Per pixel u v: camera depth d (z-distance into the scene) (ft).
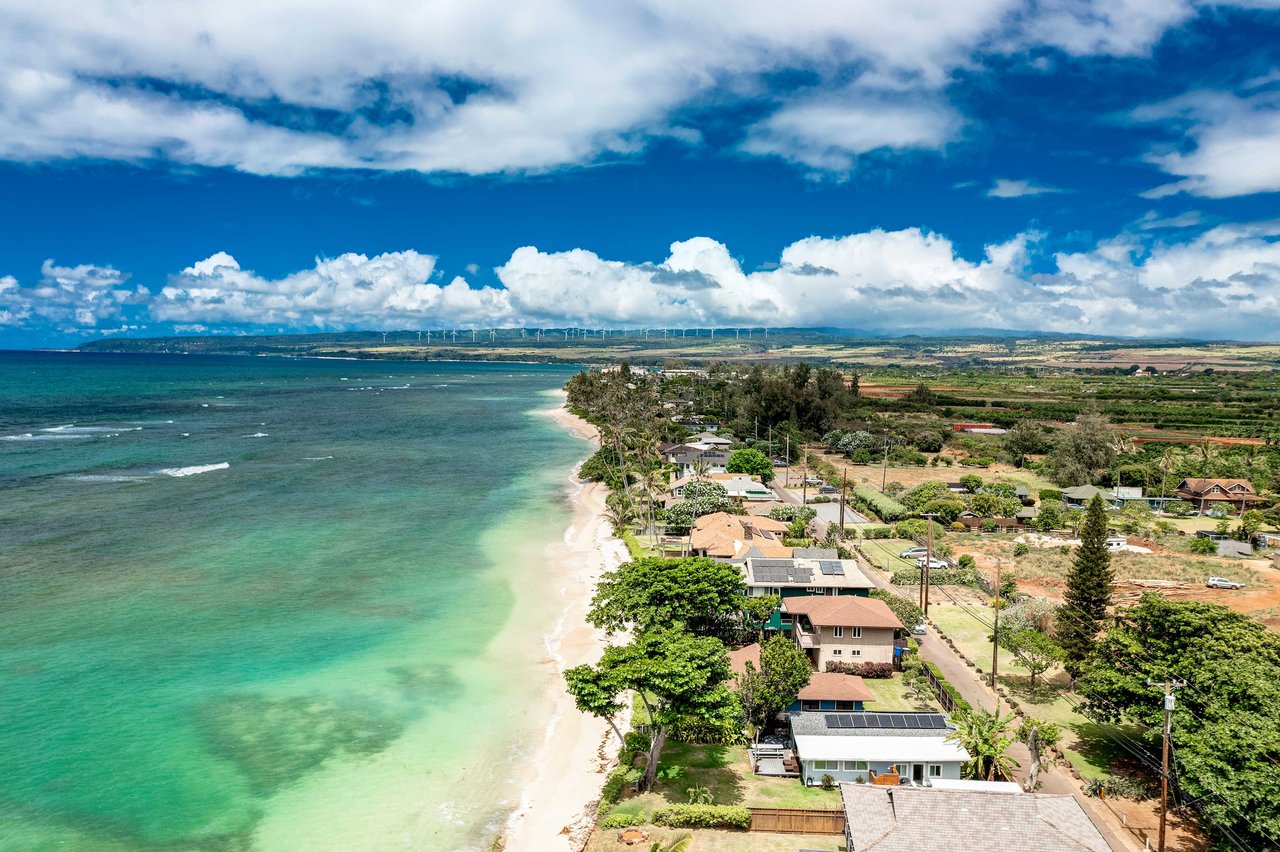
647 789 158.20
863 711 186.19
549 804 156.76
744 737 175.52
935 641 235.20
